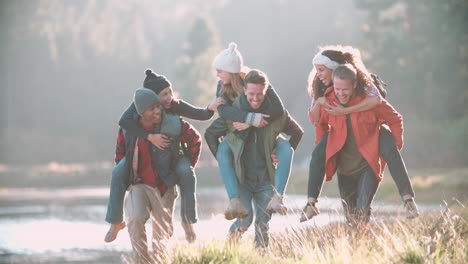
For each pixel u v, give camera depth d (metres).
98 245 22.61
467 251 6.73
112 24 135.25
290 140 8.44
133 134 8.02
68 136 121.44
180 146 8.30
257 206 8.31
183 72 88.62
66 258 20.05
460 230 7.49
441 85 67.75
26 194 67.62
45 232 28.12
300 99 111.31
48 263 19.27
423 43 68.44
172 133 8.12
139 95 7.88
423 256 6.40
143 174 8.21
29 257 20.77
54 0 133.50
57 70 122.94
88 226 30.42
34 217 36.59
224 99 8.23
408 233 7.19
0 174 87.44
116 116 125.50
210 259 7.61
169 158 8.12
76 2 149.00
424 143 63.25
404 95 68.94
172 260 7.74
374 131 7.89
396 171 7.77
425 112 69.00
